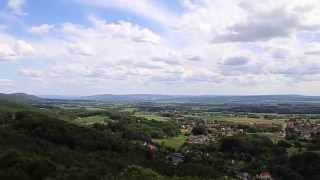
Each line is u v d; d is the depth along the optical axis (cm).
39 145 10644
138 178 6119
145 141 18050
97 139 12875
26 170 7500
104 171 7312
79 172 7244
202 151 17138
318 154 14125
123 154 12056
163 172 9869
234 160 15712
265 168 14012
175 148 17275
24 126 12925
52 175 7325
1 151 8725
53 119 14512
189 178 8700
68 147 11525
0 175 6931
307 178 12962
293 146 17088
